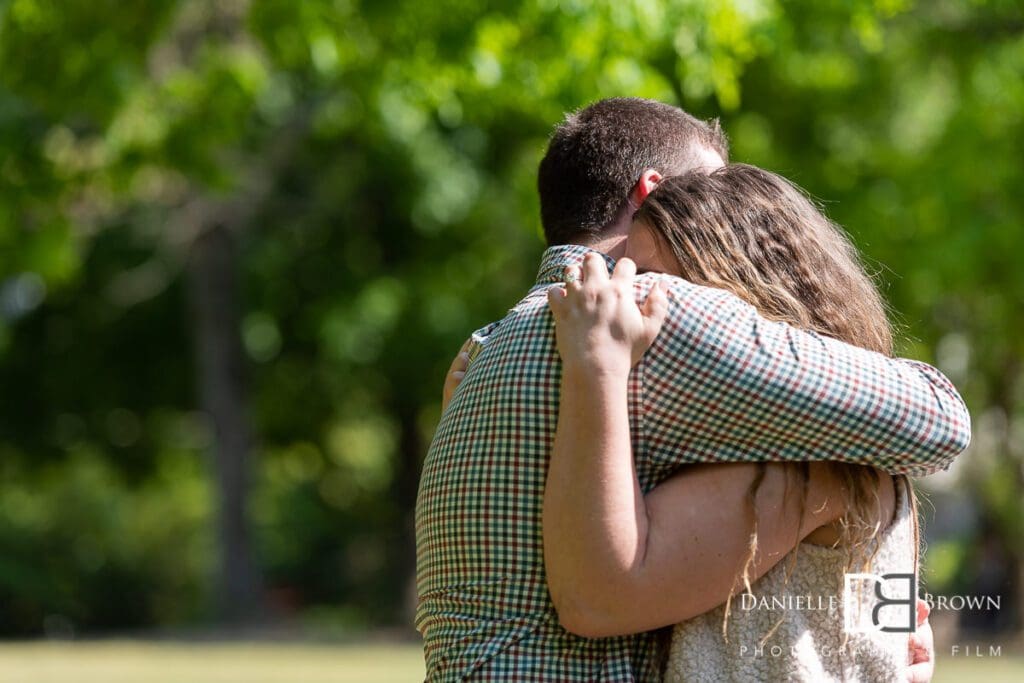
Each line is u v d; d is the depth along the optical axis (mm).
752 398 3727
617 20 13188
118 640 34781
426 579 4016
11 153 16891
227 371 39344
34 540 44156
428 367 39781
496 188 35531
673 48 14656
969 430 3854
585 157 4348
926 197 25969
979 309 30156
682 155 4398
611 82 13641
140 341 43938
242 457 39500
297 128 32875
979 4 23531
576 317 3785
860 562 3820
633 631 3719
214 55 17281
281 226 40188
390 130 23812
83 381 44375
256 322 41406
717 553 3721
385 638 35000
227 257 39094
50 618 43156
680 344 3781
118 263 41094
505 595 3787
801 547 3844
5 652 26266
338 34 15172
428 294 38719
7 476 48344
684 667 3795
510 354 3908
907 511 3988
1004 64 24969
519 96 14469
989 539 31172
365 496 56750
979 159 25312
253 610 39375
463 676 3783
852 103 29219
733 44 13578
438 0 14328
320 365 43094
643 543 3682
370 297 38906
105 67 15430
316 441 48312
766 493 3766
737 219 4090
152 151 16969
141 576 45500
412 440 44969
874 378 3762
